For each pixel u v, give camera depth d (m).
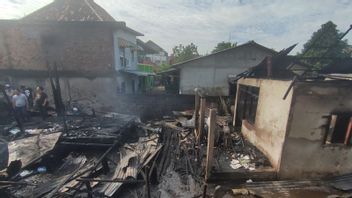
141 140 9.51
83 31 13.40
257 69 8.88
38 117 11.56
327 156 6.31
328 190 5.82
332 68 8.16
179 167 7.57
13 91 11.31
